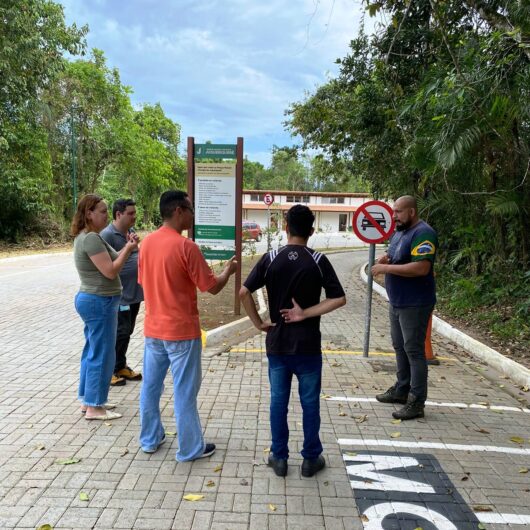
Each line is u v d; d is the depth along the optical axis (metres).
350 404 4.45
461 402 4.60
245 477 3.15
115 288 3.87
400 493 3.02
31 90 19.70
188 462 3.31
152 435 3.41
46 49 20.03
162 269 3.13
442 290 10.24
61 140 26.05
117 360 4.76
